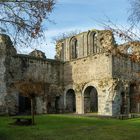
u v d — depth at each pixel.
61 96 44.78
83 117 34.22
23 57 40.91
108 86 38.00
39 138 18.92
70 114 39.78
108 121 29.53
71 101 45.34
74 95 45.62
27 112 41.62
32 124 25.89
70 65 44.56
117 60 38.62
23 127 23.91
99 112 38.88
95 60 40.31
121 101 38.88
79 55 50.16
